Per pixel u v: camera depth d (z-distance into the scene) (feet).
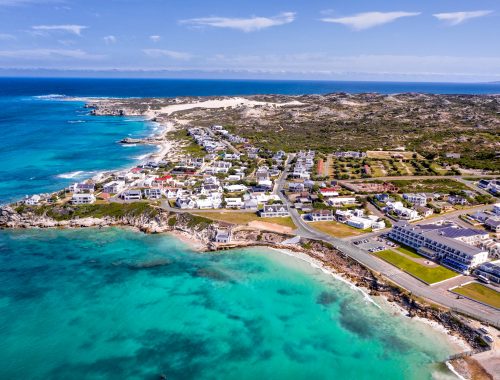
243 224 507.30
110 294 368.68
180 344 304.30
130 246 474.49
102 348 297.53
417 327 320.29
